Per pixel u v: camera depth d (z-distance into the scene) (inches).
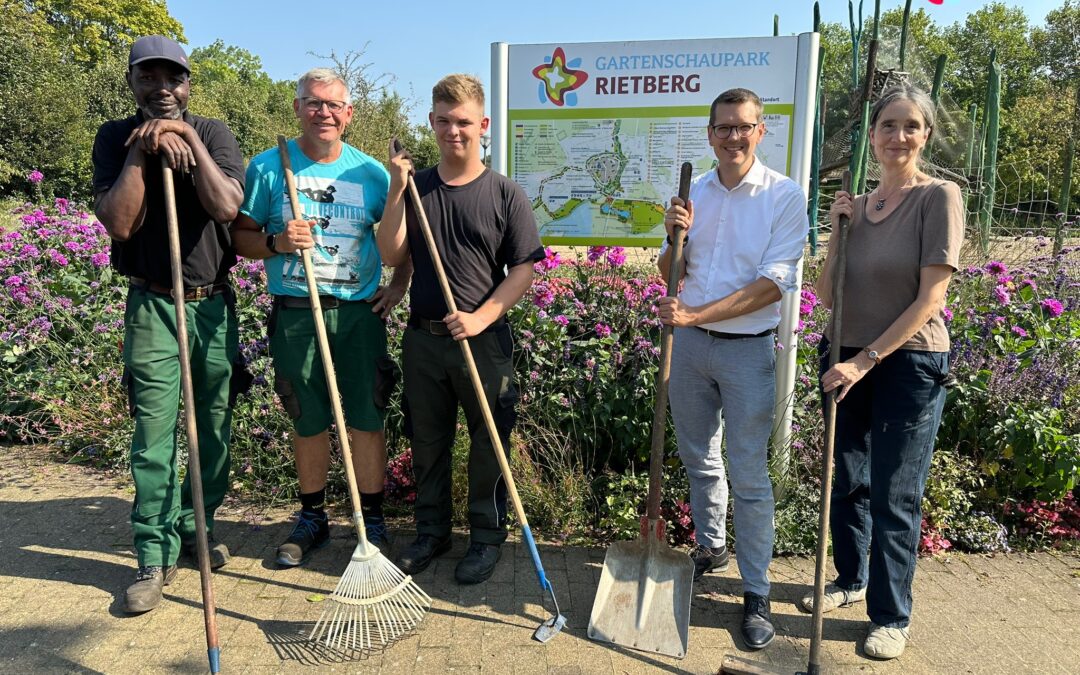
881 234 100.6
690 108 139.3
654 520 110.6
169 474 113.6
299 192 116.1
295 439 124.5
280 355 120.2
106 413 166.9
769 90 135.6
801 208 105.2
